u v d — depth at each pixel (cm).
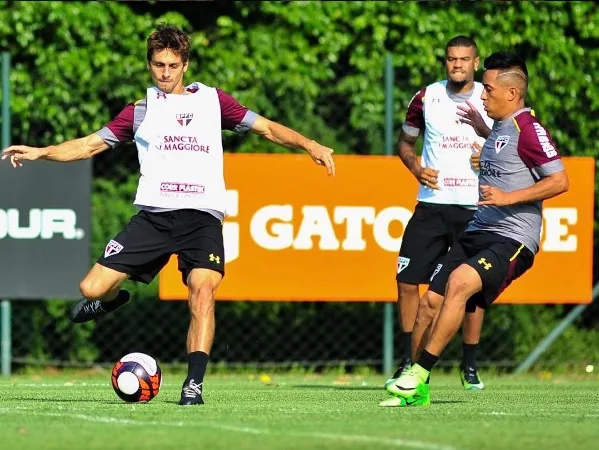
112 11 4275
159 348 4153
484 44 4378
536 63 4341
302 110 4247
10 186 3759
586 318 4322
